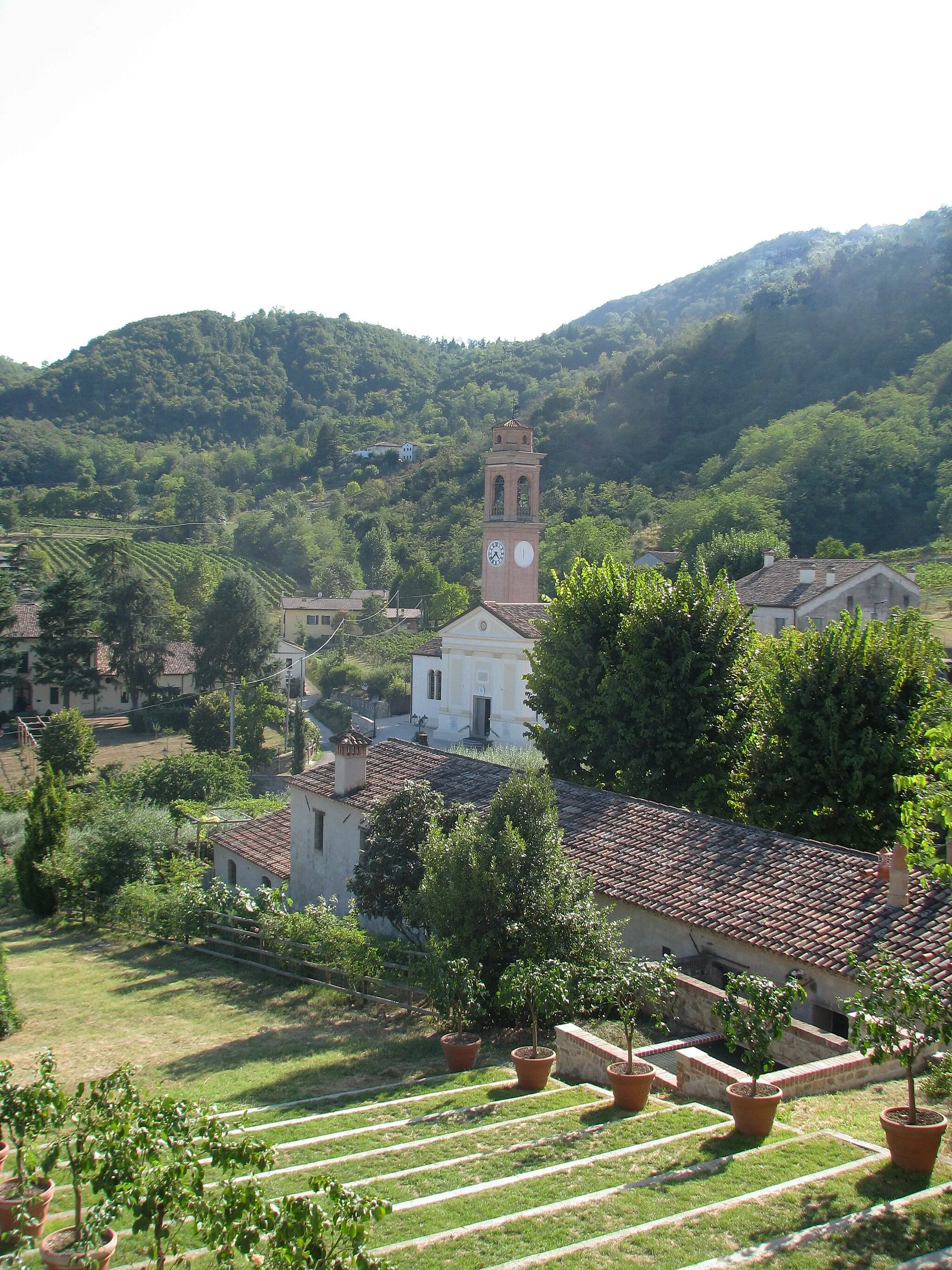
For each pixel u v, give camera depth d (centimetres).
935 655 2739
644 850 2214
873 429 11256
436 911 1831
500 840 1822
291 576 13825
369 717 7694
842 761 2648
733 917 1859
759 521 10144
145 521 16450
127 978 2583
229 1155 893
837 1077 1358
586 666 3247
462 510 13738
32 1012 2262
